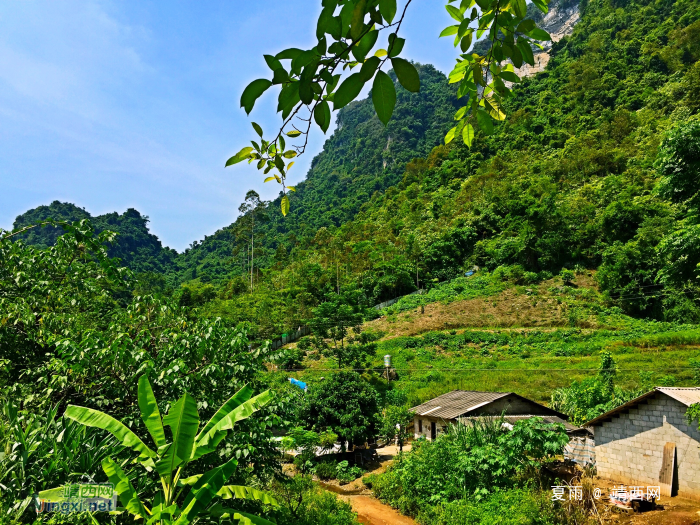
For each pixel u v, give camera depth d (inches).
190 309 345.1
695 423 430.9
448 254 2262.6
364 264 2321.6
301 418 795.4
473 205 2527.1
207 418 277.7
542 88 3769.7
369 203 4192.9
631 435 483.5
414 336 1596.9
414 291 2127.2
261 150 78.3
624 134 2662.4
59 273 356.2
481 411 709.3
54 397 273.4
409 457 594.2
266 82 55.1
